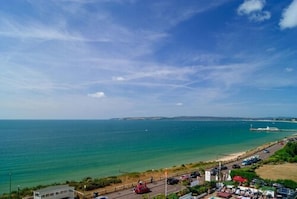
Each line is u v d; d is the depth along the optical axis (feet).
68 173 360.28
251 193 205.26
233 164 355.56
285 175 278.05
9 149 576.61
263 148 532.32
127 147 633.61
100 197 193.16
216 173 280.72
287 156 375.45
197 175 275.59
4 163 426.10
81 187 240.12
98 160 459.32
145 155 517.96
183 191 206.90
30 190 236.43
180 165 397.60
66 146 638.94
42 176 342.85
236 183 228.43
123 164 424.87
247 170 272.92
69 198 183.73
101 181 262.47
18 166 403.95
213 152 561.02
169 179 250.78
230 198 197.77
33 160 453.58
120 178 286.87
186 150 589.73
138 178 286.46
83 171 373.40
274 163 345.51
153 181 256.32
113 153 540.52
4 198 210.18
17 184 301.84
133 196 205.67
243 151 573.74
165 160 462.19
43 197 170.91
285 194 205.26
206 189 213.05
